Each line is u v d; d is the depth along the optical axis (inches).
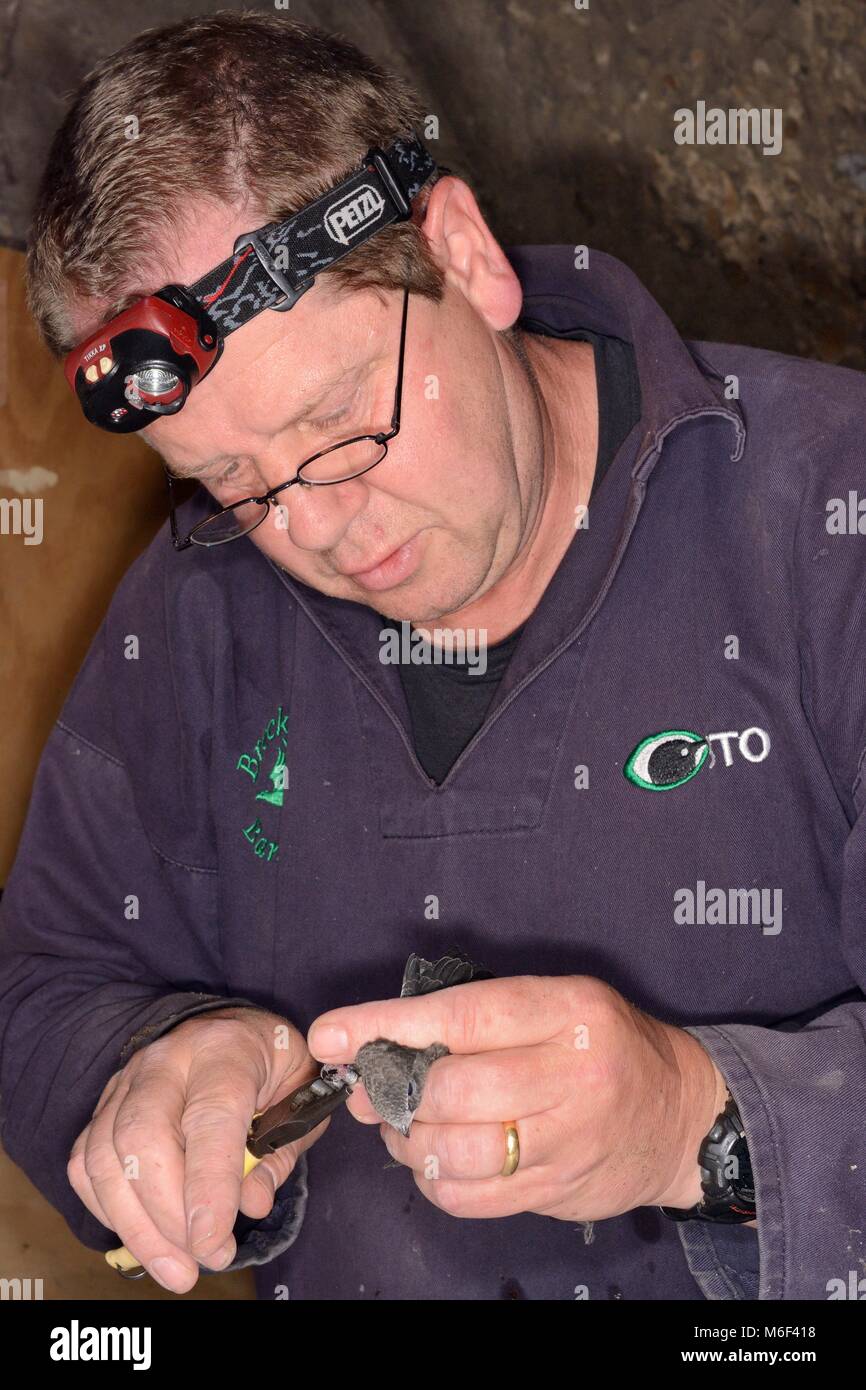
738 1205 31.9
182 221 31.2
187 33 33.4
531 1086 29.2
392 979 40.8
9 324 60.9
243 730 43.5
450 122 83.1
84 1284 56.6
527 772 39.0
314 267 31.5
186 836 45.7
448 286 35.3
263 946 43.4
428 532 35.8
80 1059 41.8
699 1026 35.9
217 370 32.0
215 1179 33.0
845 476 37.2
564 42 84.4
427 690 41.3
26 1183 56.5
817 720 37.5
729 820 38.1
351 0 79.6
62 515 63.4
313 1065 38.3
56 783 47.7
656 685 38.4
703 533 38.6
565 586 38.9
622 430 41.9
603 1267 38.6
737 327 86.2
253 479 35.3
